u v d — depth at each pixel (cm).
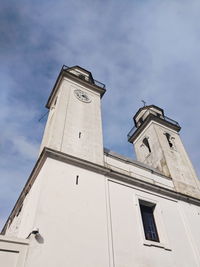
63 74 2327
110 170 1593
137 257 1212
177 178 2105
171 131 2822
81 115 1973
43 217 1094
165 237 1445
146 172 1936
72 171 1426
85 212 1242
